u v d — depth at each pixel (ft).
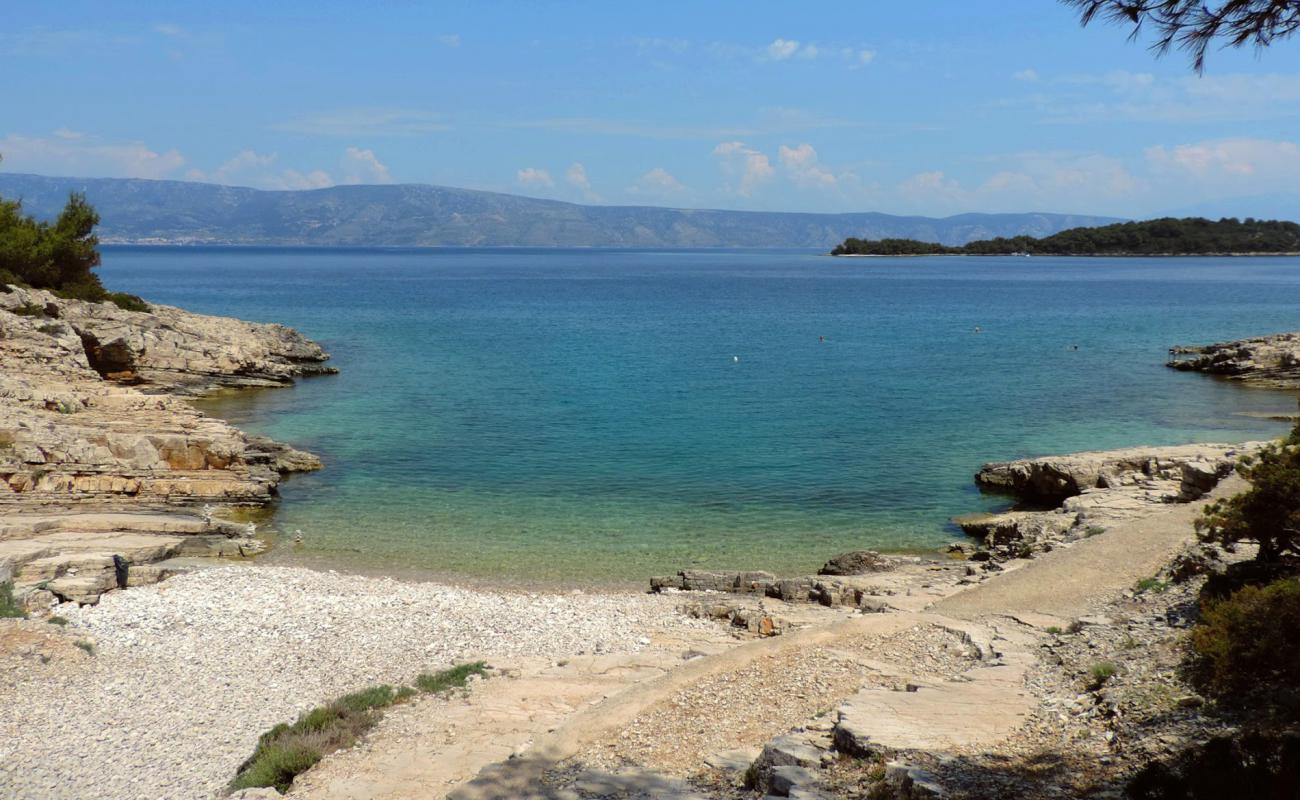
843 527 123.24
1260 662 44.88
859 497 136.87
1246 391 225.56
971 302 520.01
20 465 119.34
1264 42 31.96
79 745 57.98
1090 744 43.39
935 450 165.37
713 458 159.94
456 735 54.75
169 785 52.85
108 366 220.02
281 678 69.72
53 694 65.51
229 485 129.90
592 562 109.81
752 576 98.22
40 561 88.63
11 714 61.98
